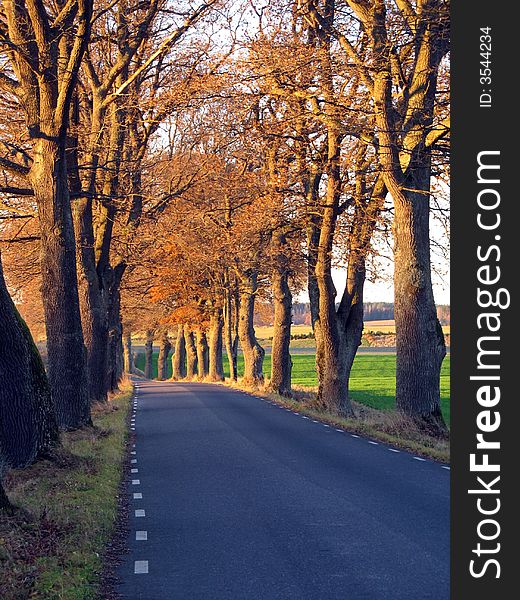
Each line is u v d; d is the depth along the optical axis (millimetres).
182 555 9023
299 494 12836
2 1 19984
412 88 21812
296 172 29531
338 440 21047
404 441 20000
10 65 21828
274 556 8891
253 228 33125
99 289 29828
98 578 7984
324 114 23922
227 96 25000
